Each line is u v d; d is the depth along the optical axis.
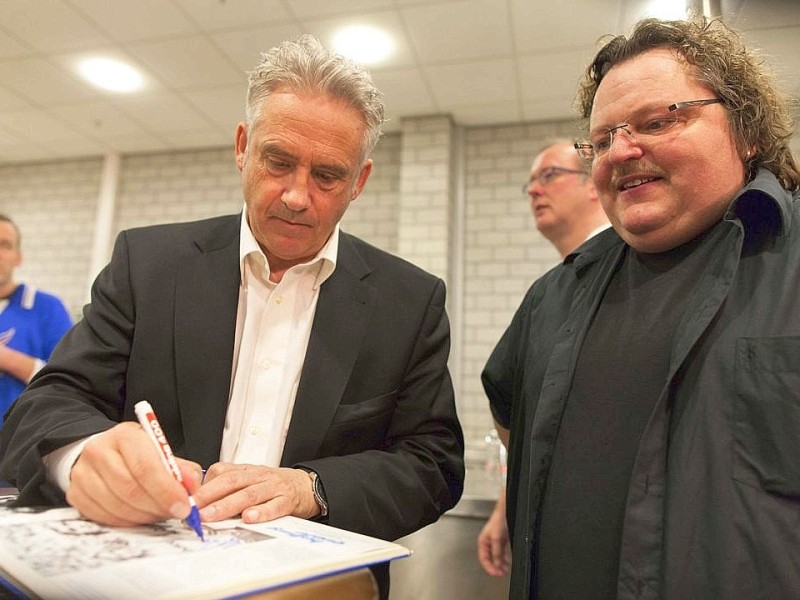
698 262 0.79
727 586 0.59
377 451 0.86
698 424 0.66
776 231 0.71
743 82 0.79
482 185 3.82
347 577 0.48
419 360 0.96
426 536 1.93
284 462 0.82
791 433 0.60
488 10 2.67
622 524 0.71
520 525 0.88
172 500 0.54
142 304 0.86
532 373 0.93
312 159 0.80
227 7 2.72
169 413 0.84
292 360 0.90
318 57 0.82
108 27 2.92
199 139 4.24
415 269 1.03
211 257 0.92
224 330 0.87
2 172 4.80
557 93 3.41
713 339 0.69
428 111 3.68
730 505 0.61
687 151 0.75
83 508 0.57
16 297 2.25
